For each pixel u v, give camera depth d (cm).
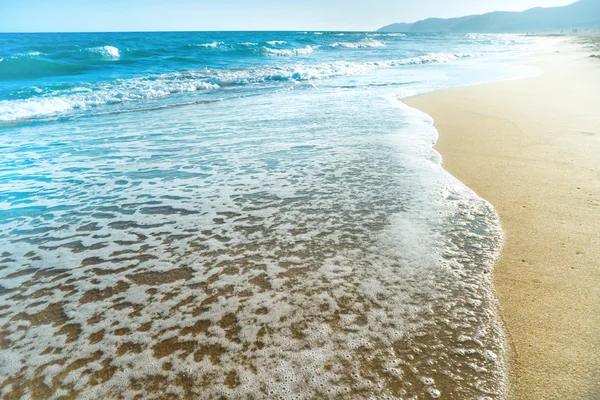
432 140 584
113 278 270
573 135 567
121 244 317
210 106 970
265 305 234
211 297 245
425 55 2573
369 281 253
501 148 528
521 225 319
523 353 192
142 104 1039
